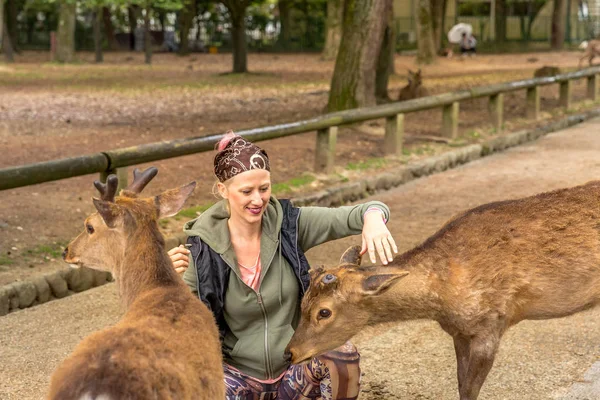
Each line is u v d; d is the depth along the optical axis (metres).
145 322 2.70
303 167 10.76
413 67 33.16
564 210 4.09
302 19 49.22
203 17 50.50
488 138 13.52
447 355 5.12
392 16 18.33
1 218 7.84
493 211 4.11
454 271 3.87
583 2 53.19
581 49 44.16
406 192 10.09
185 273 3.48
